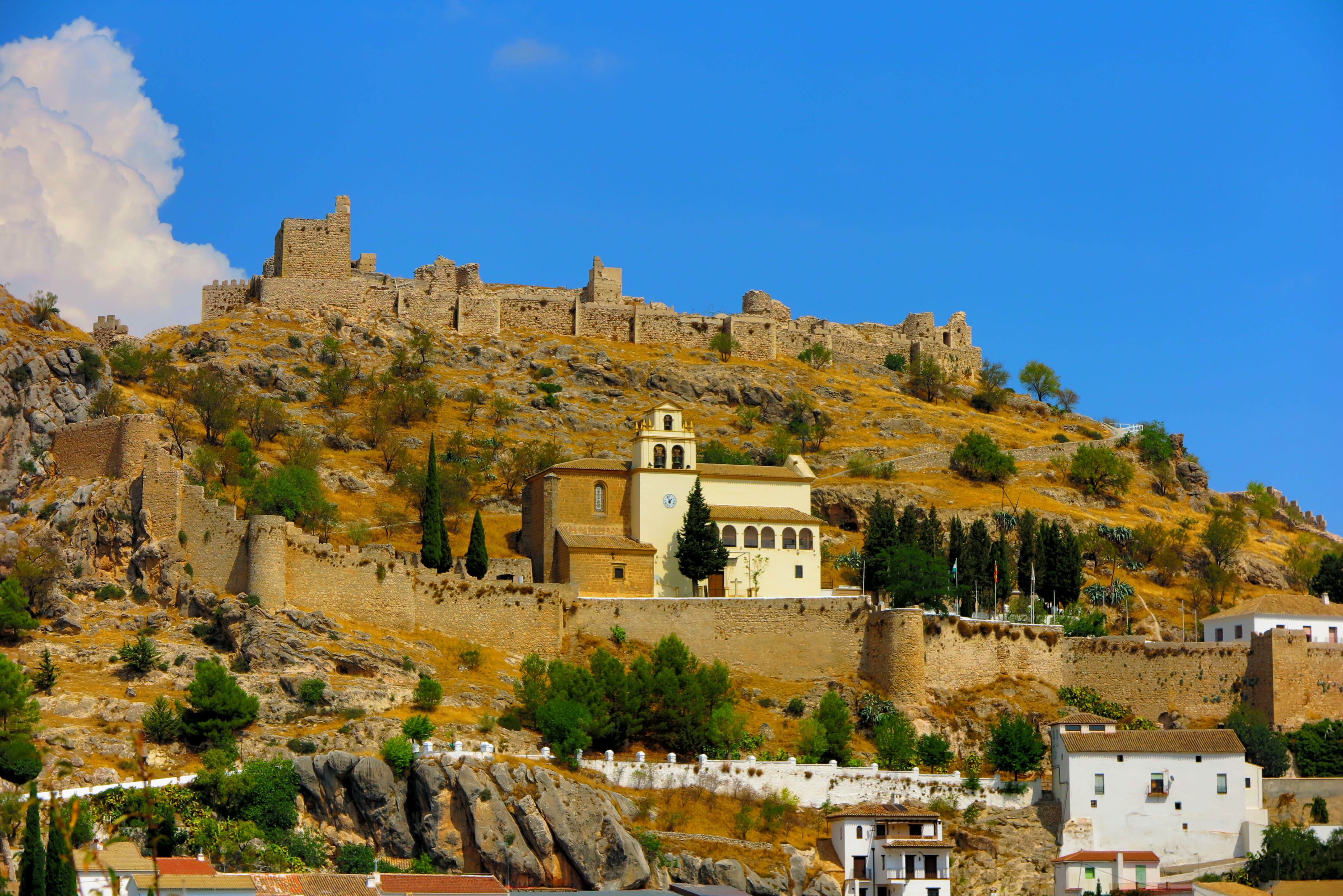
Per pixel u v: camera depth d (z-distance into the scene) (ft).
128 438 540.93
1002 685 529.04
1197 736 459.73
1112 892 428.15
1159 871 435.94
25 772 387.55
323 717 442.91
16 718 405.18
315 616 479.82
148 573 504.02
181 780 400.67
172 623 488.44
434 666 485.15
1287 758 494.18
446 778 407.23
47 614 485.97
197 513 505.66
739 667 525.75
